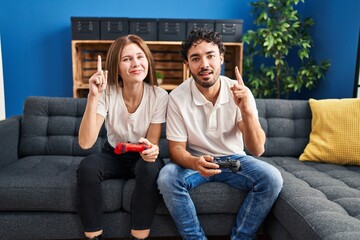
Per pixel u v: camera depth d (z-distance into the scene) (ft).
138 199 4.18
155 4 9.76
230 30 8.76
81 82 9.36
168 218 4.51
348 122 5.52
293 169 5.27
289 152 6.06
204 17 9.90
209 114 4.56
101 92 4.27
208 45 4.26
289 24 8.64
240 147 4.86
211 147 4.68
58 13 9.62
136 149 4.17
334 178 4.87
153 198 4.22
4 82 9.81
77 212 4.38
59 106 6.07
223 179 4.46
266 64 10.27
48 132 5.98
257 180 4.19
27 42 9.69
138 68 4.46
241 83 4.23
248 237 4.29
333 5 8.61
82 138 4.33
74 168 5.13
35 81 9.91
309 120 6.19
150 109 4.75
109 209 4.42
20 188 4.31
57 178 4.52
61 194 4.33
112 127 4.80
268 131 6.12
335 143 5.50
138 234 4.18
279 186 4.15
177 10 9.83
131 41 4.53
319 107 5.91
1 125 5.36
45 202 4.34
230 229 4.54
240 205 4.41
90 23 8.48
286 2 8.48
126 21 8.51
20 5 9.49
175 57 9.98
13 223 4.44
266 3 8.72
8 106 9.93
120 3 9.70
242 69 9.37
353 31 7.83
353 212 3.58
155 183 4.23
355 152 5.38
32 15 9.57
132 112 4.75
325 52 9.06
